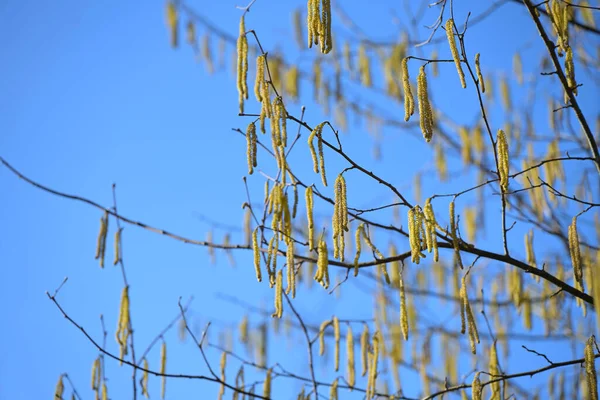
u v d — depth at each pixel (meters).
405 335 5.47
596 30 7.03
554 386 7.74
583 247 7.81
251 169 5.26
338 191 5.22
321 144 5.16
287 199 5.33
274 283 5.33
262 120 5.19
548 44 5.61
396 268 9.01
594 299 5.28
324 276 5.18
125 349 6.43
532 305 8.92
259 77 5.17
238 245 6.85
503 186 5.32
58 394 6.79
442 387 8.53
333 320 6.94
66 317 6.25
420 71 5.22
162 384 6.90
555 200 7.94
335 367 6.77
